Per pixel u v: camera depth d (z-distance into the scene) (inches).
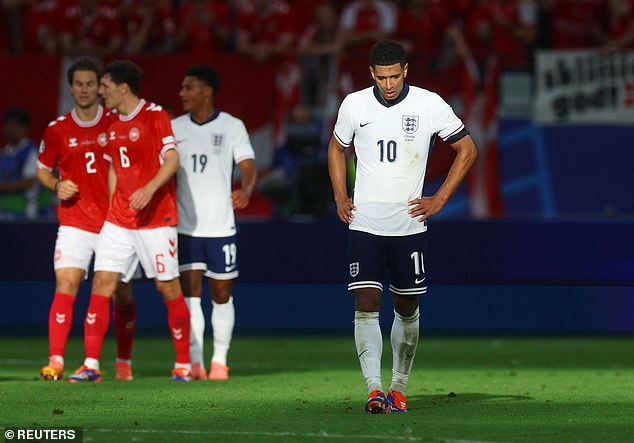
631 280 1892.2
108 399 1043.9
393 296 965.2
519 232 1897.1
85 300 1932.8
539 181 1969.7
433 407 988.6
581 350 1734.7
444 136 950.4
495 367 1462.8
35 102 2011.6
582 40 2114.9
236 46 2078.0
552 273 1899.6
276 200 1950.1
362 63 1974.7
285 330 1979.6
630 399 1066.7
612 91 1980.8
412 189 941.2
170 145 1214.9
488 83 1971.0
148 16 2139.5
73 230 1268.5
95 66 1262.3
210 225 1300.4
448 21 2107.5
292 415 922.7
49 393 1091.3
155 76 1989.4
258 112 1982.0
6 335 1959.9
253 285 1897.1
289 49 1985.7
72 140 1262.3
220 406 992.2
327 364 1505.9
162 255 1228.5
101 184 1270.9
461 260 1903.3
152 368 1439.5
